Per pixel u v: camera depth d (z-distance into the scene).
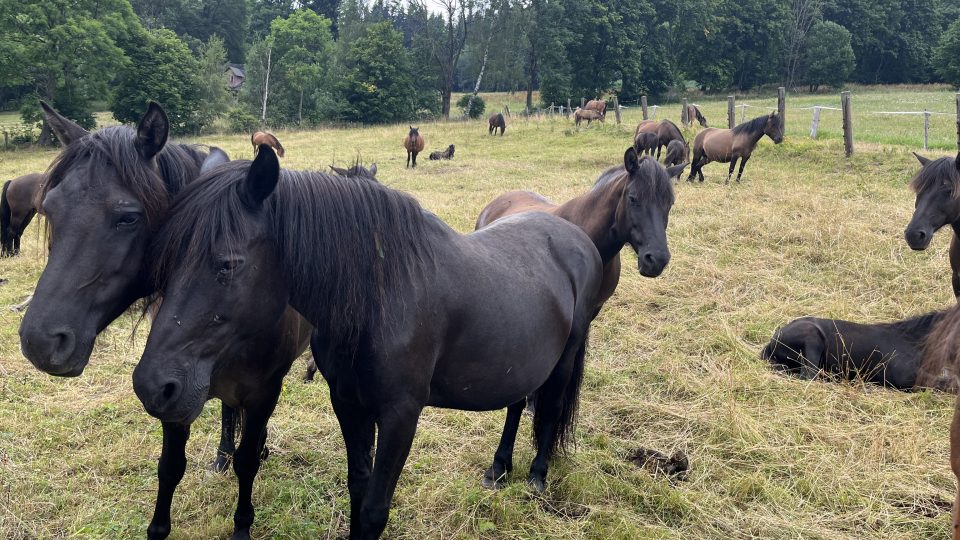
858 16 63.88
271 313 2.48
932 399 5.06
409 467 4.04
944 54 55.03
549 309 3.28
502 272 3.07
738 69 60.19
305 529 3.43
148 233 2.47
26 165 22.12
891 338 5.52
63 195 2.35
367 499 2.70
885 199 10.70
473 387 3.00
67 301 2.27
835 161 14.33
